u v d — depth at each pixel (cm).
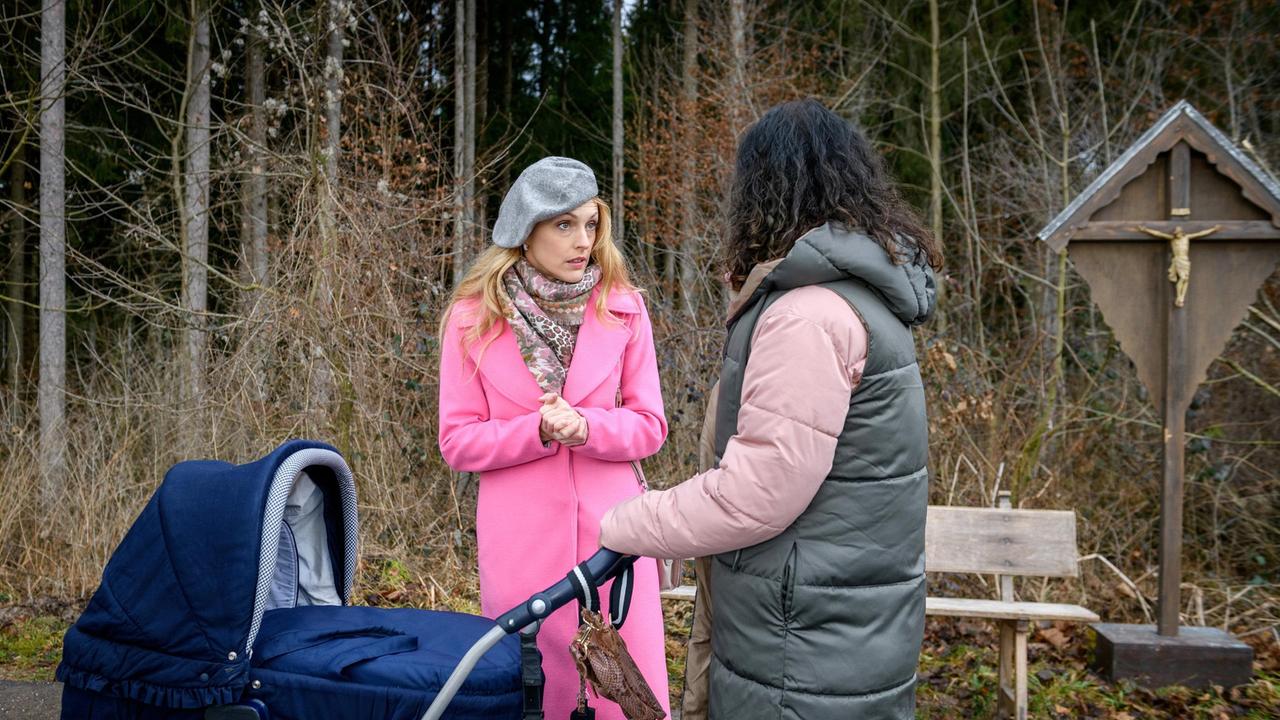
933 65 959
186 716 182
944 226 1090
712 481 157
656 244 1004
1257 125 773
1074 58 983
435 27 1105
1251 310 521
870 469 157
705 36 1180
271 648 184
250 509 184
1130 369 562
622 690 171
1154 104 854
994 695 353
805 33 1099
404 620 199
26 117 711
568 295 221
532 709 175
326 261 505
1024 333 702
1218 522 519
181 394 566
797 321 154
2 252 1073
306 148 645
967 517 350
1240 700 345
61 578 486
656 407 230
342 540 227
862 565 157
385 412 518
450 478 541
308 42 745
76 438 562
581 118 1564
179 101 935
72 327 933
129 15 850
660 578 229
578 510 221
